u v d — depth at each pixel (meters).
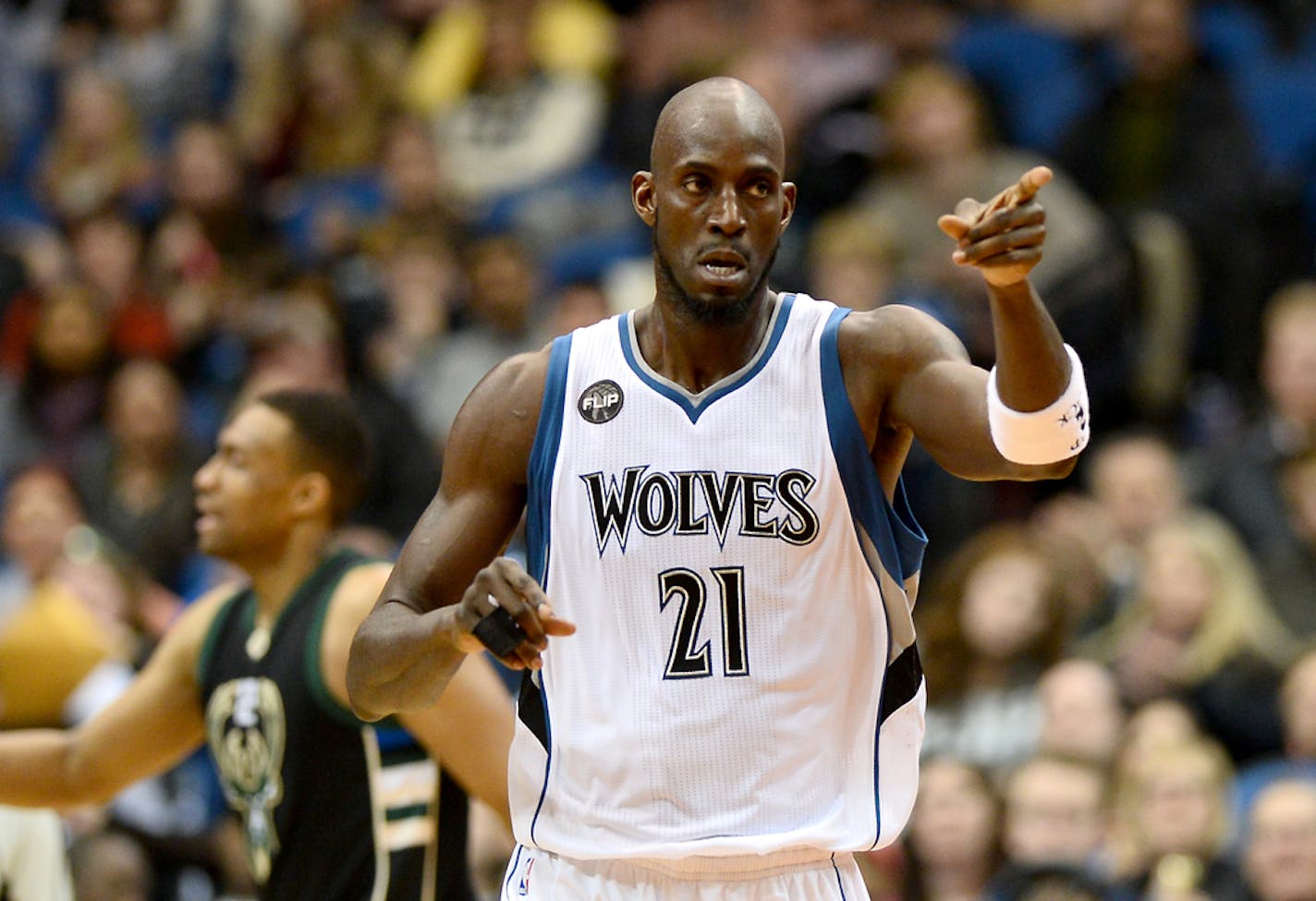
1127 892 17.78
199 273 30.73
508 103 32.75
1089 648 21.47
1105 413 26.42
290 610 13.66
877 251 25.53
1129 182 28.41
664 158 9.52
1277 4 32.44
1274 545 22.36
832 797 9.80
